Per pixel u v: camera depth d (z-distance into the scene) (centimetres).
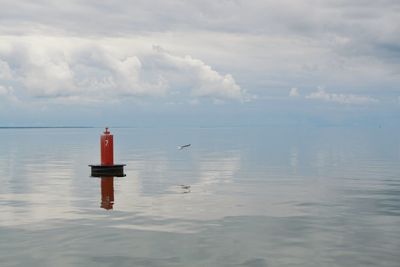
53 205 1606
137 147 6706
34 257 952
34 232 1177
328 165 3469
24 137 13188
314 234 1153
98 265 897
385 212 1462
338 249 1012
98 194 1891
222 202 1677
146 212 1464
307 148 6266
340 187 2138
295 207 1562
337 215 1413
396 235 1143
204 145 7381
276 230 1199
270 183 2308
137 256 957
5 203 1653
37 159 4134
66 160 3997
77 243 1064
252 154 4919
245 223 1290
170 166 3356
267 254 972
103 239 1102
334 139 10431
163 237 1122
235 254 972
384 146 6925
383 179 2484
